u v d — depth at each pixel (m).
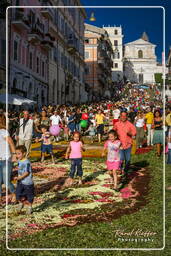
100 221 7.25
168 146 13.39
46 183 10.99
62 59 50.81
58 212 7.95
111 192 9.84
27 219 7.44
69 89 55.44
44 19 41.41
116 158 10.10
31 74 36.47
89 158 15.71
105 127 27.94
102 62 76.81
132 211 7.95
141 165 13.88
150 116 19.11
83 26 66.81
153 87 98.75
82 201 8.84
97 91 76.06
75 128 22.44
